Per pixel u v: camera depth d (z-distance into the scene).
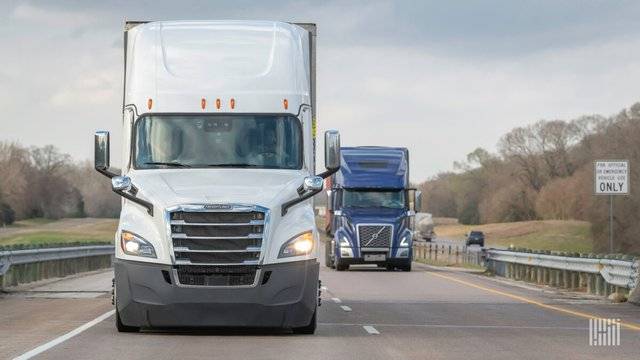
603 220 121.38
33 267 39.25
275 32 20.72
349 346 17.33
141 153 19.53
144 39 20.47
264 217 18.05
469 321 22.39
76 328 20.06
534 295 31.58
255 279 17.97
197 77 19.95
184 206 17.95
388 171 50.25
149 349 16.64
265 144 19.59
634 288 28.16
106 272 49.16
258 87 19.92
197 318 18.03
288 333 19.39
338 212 50.22
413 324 21.62
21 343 17.44
